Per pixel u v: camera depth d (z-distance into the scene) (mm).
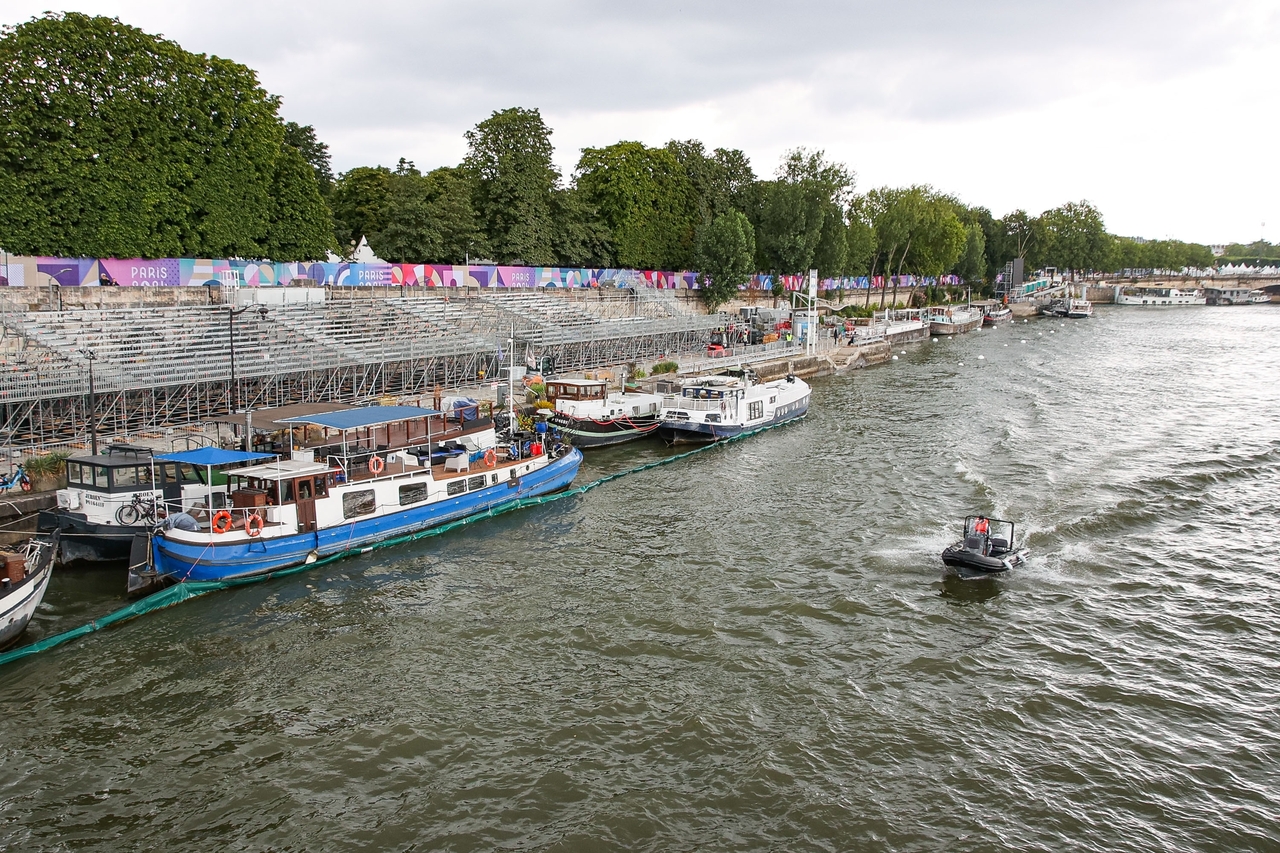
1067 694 28734
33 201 57562
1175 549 42062
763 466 59094
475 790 23297
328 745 25328
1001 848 21438
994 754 25328
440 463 47219
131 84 62188
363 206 97562
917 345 145625
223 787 23422
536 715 26969
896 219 160750
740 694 28266
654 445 66250
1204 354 129500
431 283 82312
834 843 21484
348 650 31188
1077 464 58062
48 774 23844
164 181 64250
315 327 63250
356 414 44781
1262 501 49969
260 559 36969
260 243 73688
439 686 28719
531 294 89750
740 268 117000
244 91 69938
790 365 101500
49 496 40156
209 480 39781
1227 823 22562
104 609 33344
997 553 38969
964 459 59594
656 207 119375
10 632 29938
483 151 96938
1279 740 26359
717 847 21250
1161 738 26391
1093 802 23328
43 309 55469
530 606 35125
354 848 21141
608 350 88438
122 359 50625
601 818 22172
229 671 29547
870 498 50656
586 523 46219
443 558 40656
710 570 39188
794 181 129250
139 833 21609
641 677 29359
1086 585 37656
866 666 30328
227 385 56531
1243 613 34938
